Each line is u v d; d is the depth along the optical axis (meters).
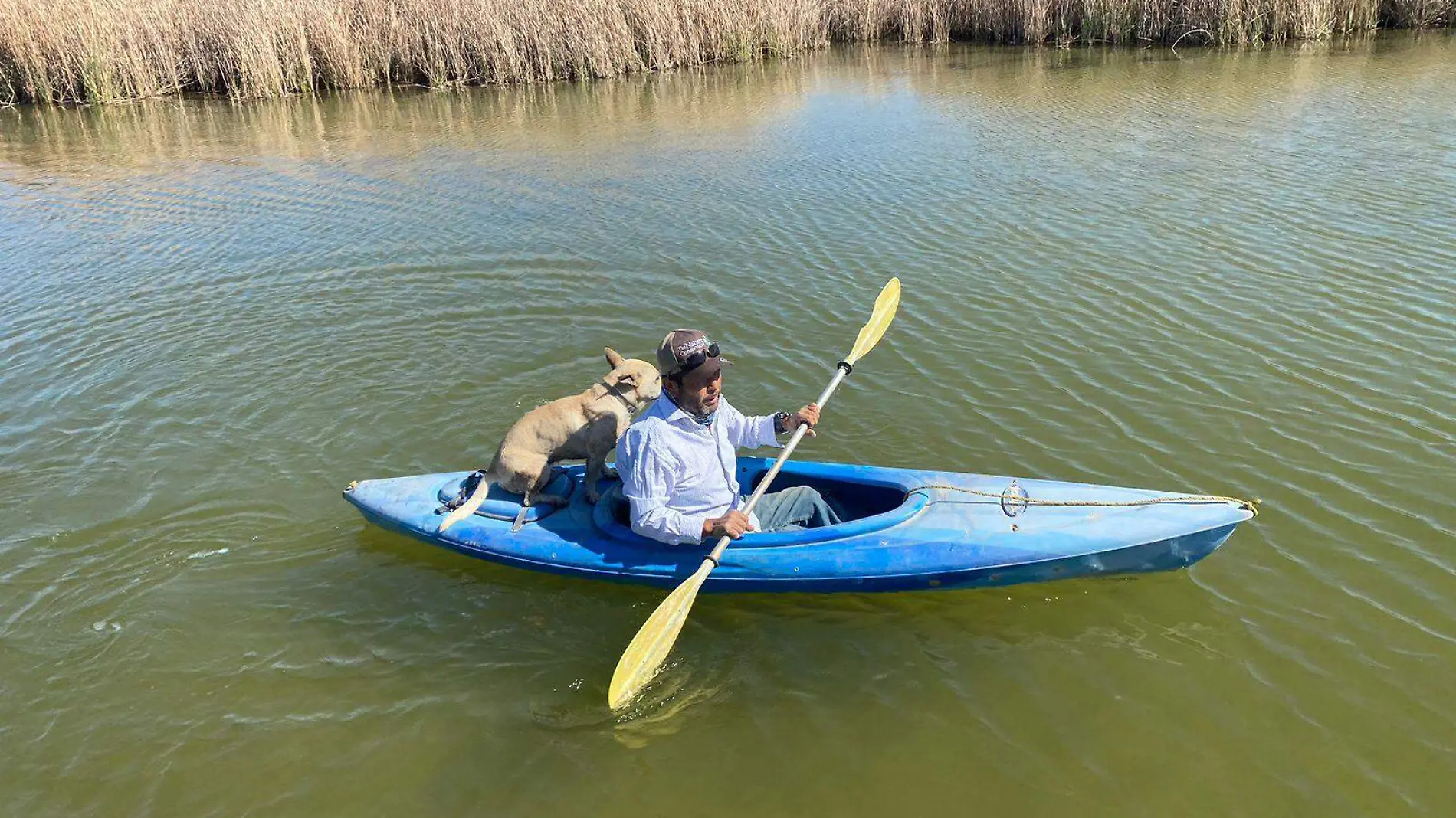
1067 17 19.47
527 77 18.69
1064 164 10.93
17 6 17.23
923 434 5.75
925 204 9.91
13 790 3.62
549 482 4.89
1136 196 9.66
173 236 9.84
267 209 10.73
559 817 3.48
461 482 5.11
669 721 3.88
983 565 4.30
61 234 9.96
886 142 12.53
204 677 4.14
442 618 4.48
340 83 18.58
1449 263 7.62
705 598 4.53
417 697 4.02
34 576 4.77
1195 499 4.44
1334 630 4.14
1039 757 3.65
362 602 4.60
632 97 16.89
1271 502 4.96
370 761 3.72
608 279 8.39
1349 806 3.40
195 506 5.33
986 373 6.41
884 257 8.55
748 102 15.81
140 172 12.47
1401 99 12.91
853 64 18.98
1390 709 3.77
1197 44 18.31
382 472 5.66
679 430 4.10
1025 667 4.08
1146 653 4.11
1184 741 3.69
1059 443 5.58
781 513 4.63
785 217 9.80
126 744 3.81
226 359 7.04
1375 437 5.44
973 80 16.33
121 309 7.98
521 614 4.50
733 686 4.05
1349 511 4.86
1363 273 7.54
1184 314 7.05
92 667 4.20
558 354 7.04
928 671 4.09
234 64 18.06
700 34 19.89
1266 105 13.07
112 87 17.47
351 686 4.09
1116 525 4.35
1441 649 4.02
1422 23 17.91
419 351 7.13
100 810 3.54
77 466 5.70
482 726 3.87
